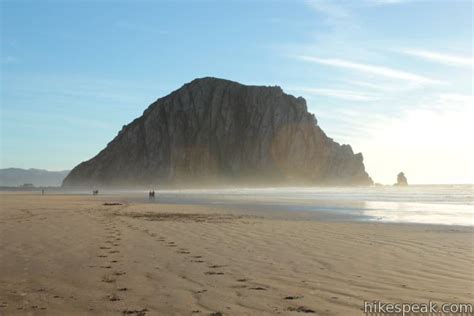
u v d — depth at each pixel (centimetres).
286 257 1280
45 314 725
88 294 853
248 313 727
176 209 3969
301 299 815
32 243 1520
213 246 1492
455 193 10500
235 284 936
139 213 3288
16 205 4322
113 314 725
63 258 1239
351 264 1173
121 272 1056
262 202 5941
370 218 3025
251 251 1388
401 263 1190
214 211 3706
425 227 2331
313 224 2425
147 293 859
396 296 837
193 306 769
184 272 1059
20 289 892
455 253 1372
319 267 1130
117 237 1709
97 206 4375
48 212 3184
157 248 1435
